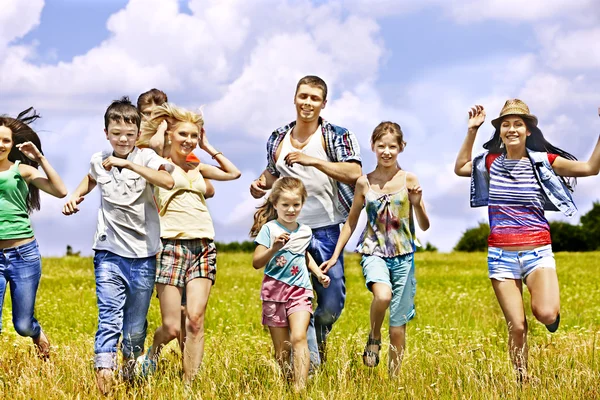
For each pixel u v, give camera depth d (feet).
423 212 23.59
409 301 23.66
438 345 27.94
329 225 24.18
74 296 49.96
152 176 21.35
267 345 28.17
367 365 23.77
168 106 23.02
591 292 54.85
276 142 24.79
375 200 23.36
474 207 24.23
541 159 22.84
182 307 24.35
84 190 22.57
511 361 22.61
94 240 22.07
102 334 21.43
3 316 35.40
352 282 67.21
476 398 20.02
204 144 24.43
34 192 24.76
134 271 21.94
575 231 196.95
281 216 22.70
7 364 23.90
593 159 22.24
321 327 24.84
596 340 27.04
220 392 20.84
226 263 95.86
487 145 23.84
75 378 22.13
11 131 23.70
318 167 23.07
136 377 22.48
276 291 22.77
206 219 22.79
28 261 24.25
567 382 20.58
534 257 22.38
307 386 21.25
